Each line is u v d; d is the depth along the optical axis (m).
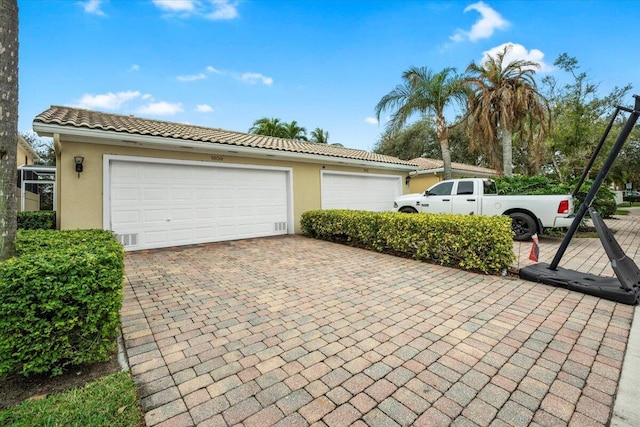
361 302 3.98
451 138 23.75
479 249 5.35
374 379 2.34
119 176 7.11
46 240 3.48
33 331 2.21
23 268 2.21
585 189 9.69
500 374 2.40
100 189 6.82
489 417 1.95
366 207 12.27
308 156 9.80
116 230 7.06
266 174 9.56
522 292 4.32
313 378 2.36
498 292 4.33
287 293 4.34
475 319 3.43
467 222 5.49
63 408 2.02
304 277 5.13
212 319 3.47
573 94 17.16
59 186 6.76
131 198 7.25
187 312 3.67
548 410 2.00
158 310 3.73
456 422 1.91
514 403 2.07
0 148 2.65
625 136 3.98
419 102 12.21
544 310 3.66
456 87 11.88
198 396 2.16
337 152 12.13
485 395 2.15
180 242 7.93
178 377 2.38
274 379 2.35
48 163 22.94
